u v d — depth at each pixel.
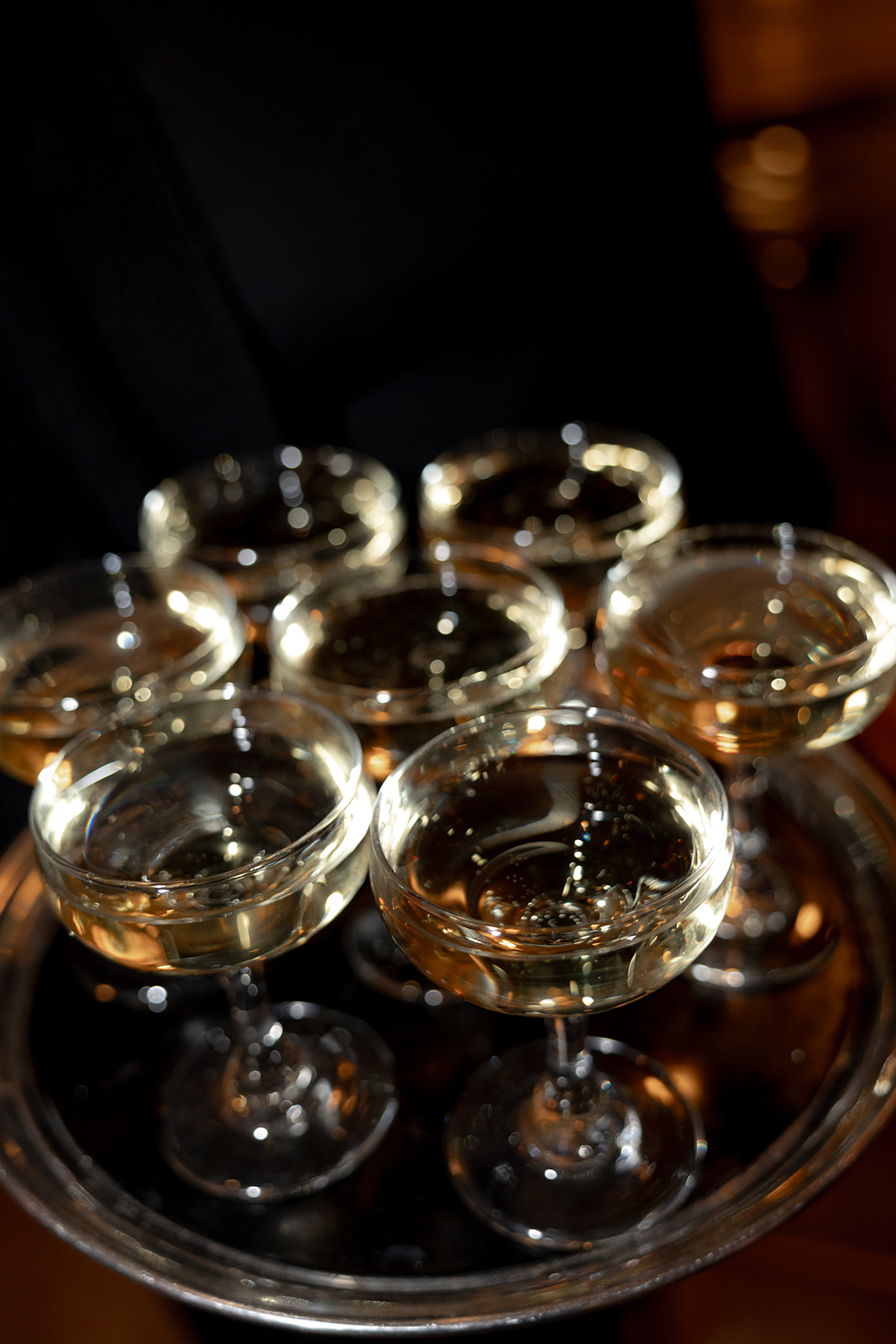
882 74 1.38
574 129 0.90
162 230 0.81
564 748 0.53
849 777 0.67
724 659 0.58
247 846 0.53
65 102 0.79
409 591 0.64
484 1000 0.48
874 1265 0.69
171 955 0.49
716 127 0.93
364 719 0.56
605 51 0.88
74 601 0.66
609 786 0.53
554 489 0.73
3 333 0.82
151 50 0.79
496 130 0.87
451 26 0.86
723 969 0.60
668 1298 0.72
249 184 0.82
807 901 0.62
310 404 0.89
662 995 0.60
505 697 0.56
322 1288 0.53
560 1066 0.57
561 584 0.66
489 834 0.53
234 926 0.49
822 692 0.54
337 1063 0.59
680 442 0.95
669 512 0.68
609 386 0.94
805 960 0.60
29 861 0.66
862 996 0.58
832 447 1.61
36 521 0.88
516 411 0.92
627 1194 0.54
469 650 0.61
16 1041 0.60
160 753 0.56
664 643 0.59
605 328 0.94
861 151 1.43
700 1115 0.56
